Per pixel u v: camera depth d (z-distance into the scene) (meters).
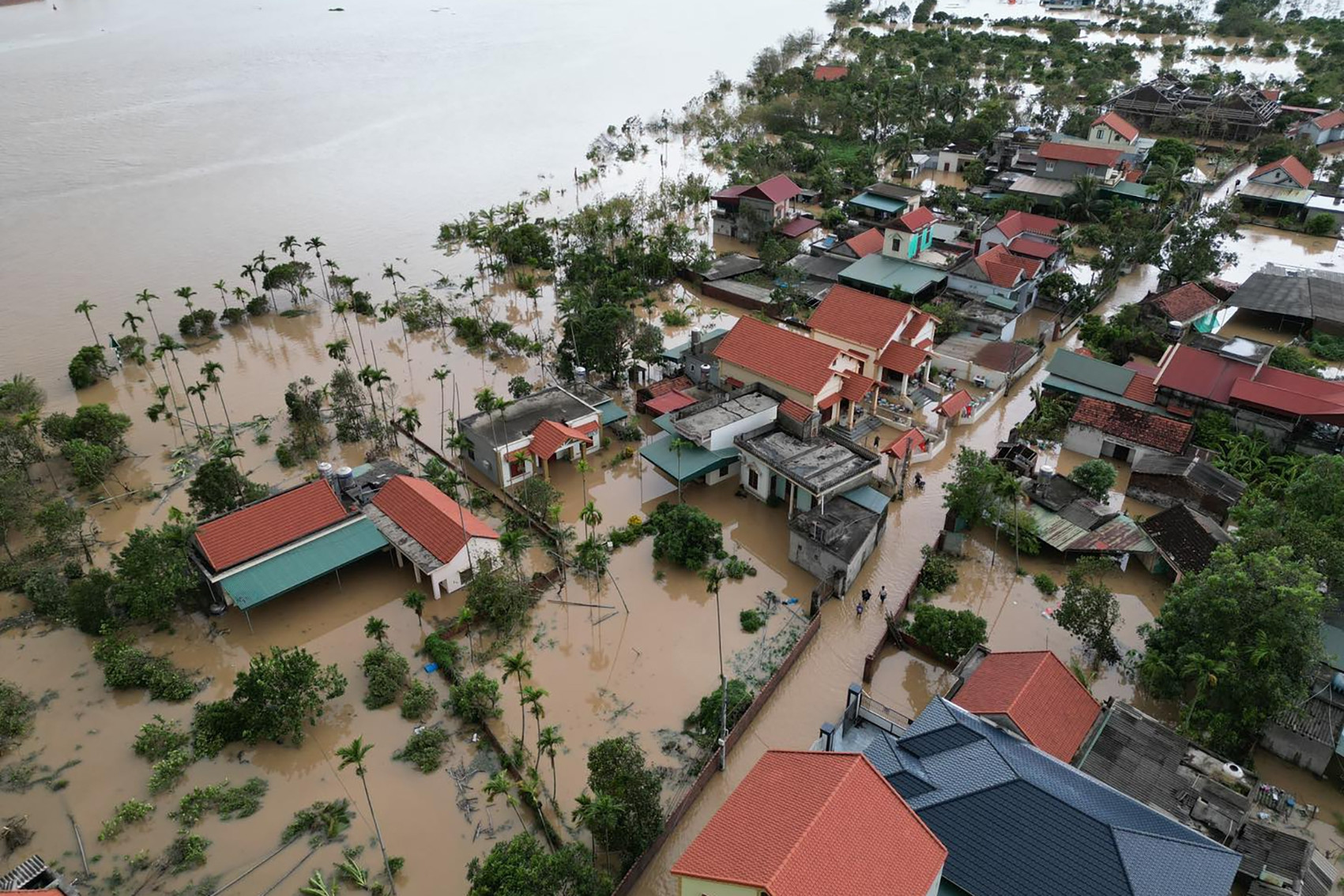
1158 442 75.94
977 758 43.81
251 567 61.69
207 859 46.28
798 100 183.38
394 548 67.38
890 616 59.44
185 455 81.56
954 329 99.62
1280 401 76.00
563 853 41.44
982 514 67.56
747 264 120.50
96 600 60.38
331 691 54.94
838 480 67.94
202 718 53.22
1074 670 55.97
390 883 44.53
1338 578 55.69
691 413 77.38
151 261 126.06
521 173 166.75
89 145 186.62
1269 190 138.12
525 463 77.00
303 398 85.00
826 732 49.19
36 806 49.28
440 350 102.00
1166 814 42.75
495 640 60.69
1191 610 50.84
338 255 128.50
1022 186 140.62
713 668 58.31
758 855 35.47
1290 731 49.06
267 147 186.38
